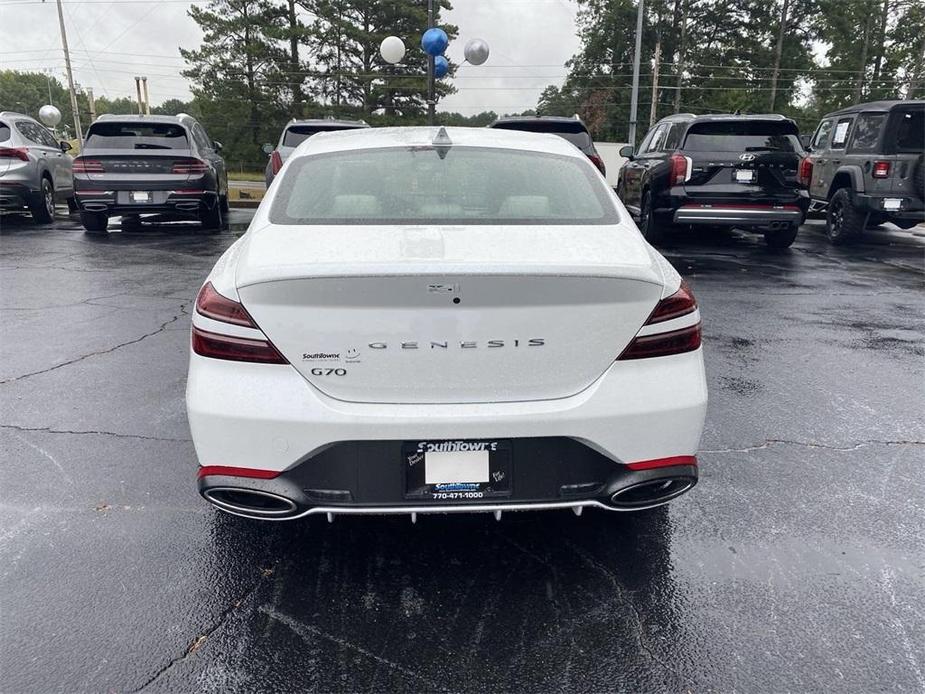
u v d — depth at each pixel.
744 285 8.05
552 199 2.92
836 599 2.55
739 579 2.66
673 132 10.06
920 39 57.19
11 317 6.15
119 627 2.36
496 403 2.35
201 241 10.72
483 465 2.37
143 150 10.64
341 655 2.25
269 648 2.28
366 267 2.21
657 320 2.41
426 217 2.75
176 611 2.44
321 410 2.29
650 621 2.43
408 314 2.26
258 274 2.24
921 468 3.56
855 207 10.76
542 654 2.27
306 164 3.13
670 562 2.76
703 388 2.48
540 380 2.35
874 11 57.03
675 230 12.64
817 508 3.17
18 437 3.75
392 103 50.75
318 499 2.37
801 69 57.34
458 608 2.48
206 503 3.13
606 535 2.94
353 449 2.33
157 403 4.23
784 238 10.56
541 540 2.91
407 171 3.05
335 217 2.74
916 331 6.20
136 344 5.39
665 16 55.84
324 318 2.26
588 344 2.35
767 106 56.28
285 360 2.30
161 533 2.90
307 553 2.80
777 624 2.42
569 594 2.56
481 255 2.37
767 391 4.62
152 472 3.40
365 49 49.84
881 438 3.92
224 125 52.16
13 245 10.05
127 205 10.60
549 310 2.30
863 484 3.39
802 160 9.28
